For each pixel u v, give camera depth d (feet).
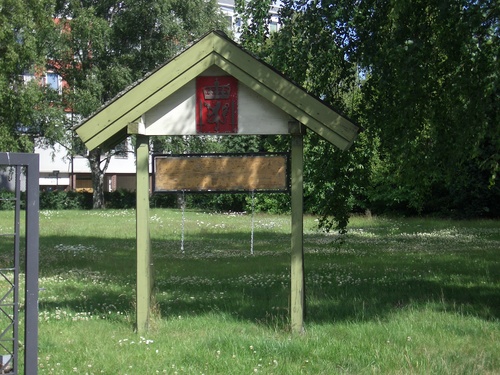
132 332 30.42
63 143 162.61
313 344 27.73
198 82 29.73
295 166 29.22
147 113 29.94
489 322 32.32
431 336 29.73
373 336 29.43
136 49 166.30
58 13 161.27
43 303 38.14
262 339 28.22
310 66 39.60
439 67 36.99
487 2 31.17
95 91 160.04
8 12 73.00
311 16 37.50
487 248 72.43
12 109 76.69
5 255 64.13
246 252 70.90
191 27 166.81
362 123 40.32
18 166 20.18
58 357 26.27
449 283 45.44
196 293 42.22
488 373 24.14
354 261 60.29
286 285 45.50
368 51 37.63
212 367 24.95
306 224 112.27
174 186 29.91
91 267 56.80
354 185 42.50
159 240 86.53
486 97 31.22
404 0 31.68
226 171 29.76
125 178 218.18
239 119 29.45
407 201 132.77
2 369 20.68
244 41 41.27
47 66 160.66
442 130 38.09
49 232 96.43
